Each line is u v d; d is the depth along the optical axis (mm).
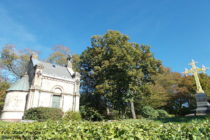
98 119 32188
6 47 43219
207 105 20188
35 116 23312
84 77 39719
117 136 3895
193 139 3744
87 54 36344
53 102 29562
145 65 29562
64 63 49031
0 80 41375
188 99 44375
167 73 50531
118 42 32688
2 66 42594
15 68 44375
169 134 3920
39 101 27531
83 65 39469
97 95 36875
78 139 4090
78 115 27641
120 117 31391
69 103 31469
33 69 30859
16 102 27047
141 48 30578
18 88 28094
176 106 45594
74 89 33125
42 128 5176
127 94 28922
